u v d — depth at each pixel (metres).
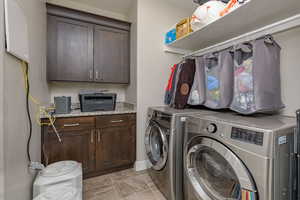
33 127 1.20
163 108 1.76
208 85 1.50
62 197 1.00
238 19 1.29
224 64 1.30
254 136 0.74
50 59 1.80
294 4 1.06
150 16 2.07
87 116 1.74
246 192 0.75
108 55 2.14
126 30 2.27
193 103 1.60
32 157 1.16
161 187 1.48
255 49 1.08
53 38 1.81
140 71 2.02
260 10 1.14
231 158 0.83
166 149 1.36
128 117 1.99
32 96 1.18
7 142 0.75
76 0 2.19
